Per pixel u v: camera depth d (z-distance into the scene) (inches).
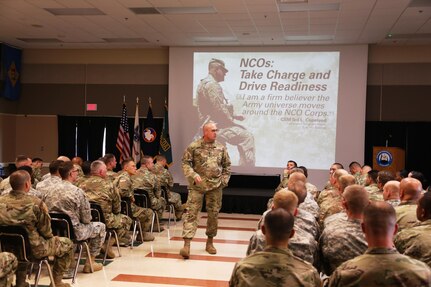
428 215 109.3
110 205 206.1
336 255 110.1
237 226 318.3
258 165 439.8
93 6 317.7
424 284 74.1
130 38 426.9
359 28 365.7
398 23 348.2
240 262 82.2
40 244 147.4
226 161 230.8
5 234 143.4
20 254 144.9
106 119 480.7
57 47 476.7
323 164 429.1
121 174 239.5
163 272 197.8
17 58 482.3
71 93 485.4
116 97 479.2
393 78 432.8
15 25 378.3
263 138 439.2
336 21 345.1
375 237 78.0
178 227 304.5
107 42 446.6
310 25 359.3
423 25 353.1
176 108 453.7
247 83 442.3
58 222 168.6
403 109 430.9
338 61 428.1
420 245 105.7
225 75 446.0
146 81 474.6
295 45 434.6
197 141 228.5
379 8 306.8
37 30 396.5
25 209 143.4
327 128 429.4
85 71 483.5
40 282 176.4
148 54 474.6
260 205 375.9
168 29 384.5
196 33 397.4
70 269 195.9
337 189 184.4
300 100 434.0
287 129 435.5
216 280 187.6
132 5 314.0
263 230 84.7
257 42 429.1
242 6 310.5
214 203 231.0
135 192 259.4
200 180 216.4
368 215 78.5
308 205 171.9
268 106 439.2
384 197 158.4
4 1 307.9
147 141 447.8
